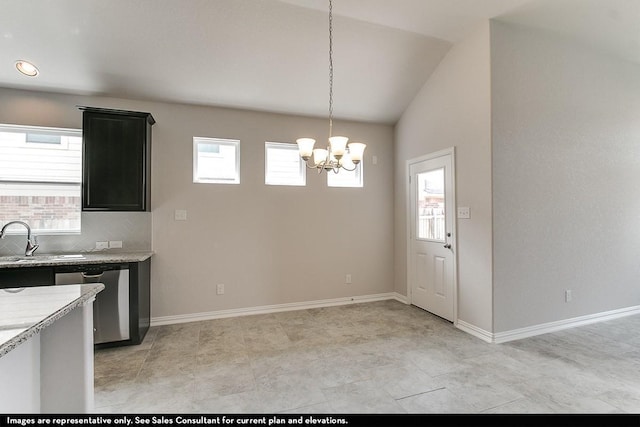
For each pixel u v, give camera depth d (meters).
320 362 2.52
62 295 1.53
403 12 2.82
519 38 3.01
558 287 3.18
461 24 2.97
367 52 3.25
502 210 2.91
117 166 3.08
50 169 3.27
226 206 3.70
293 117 4.01
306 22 2.87
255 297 3.81
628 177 3.59
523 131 3.01
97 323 2.75
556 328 3.16
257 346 2.84
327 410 1.90
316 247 4.08
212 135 3.67
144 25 2.72
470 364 2.46
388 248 4.43
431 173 3.71
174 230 3.52
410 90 3.87
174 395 2.06
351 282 4.25
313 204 4.07
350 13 2.82
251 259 3.79
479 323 3.03
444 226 3.49
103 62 2.97
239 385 2.18
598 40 3.24
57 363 1.51
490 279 2.89
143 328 3.06
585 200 3.32
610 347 2.77
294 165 4.07
